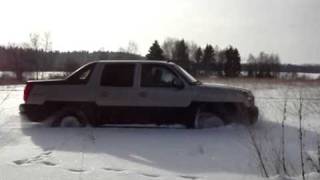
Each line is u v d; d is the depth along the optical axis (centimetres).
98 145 771
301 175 558
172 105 996
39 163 611
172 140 827
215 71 8219
